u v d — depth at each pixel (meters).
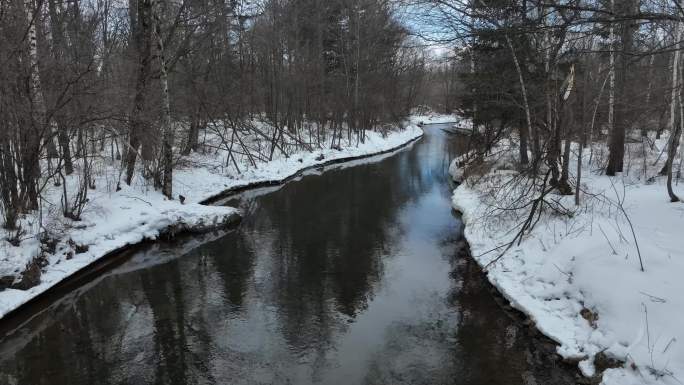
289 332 9.34
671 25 9.59
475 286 11.23
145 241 14.58
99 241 13.19
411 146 42.69
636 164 20.88
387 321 9.73
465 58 15.30
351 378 7.81
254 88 31.67
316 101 36.00
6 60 10.60
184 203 17.86
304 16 35.56
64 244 12.27
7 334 9.47
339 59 38.97
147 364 8.32
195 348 8.80
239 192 22.48
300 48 33.69
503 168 20.27
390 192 22.23
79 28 16.27
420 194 21.70
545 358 8.08
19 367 8.29
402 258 13.29
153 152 18.27
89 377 7.96
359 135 38.38
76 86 12.70
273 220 17.47
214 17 22.94
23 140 11.34
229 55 27.91
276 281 11.84
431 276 11.95
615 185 15.79
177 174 21.17
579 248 9.67
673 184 15.16
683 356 6.30
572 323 8.36
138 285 11.71
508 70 15.16
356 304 10.54
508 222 13.34
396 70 43.53
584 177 17.44
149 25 16.52
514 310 9.71
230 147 25.36
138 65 16.78
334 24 38.16
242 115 28.95
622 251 8.80
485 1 8.53
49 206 13.27
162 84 16.73
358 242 14.77
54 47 13.34
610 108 17.95
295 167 27.98
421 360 8.29
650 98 16.44
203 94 24.08
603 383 6.77
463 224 16.36
